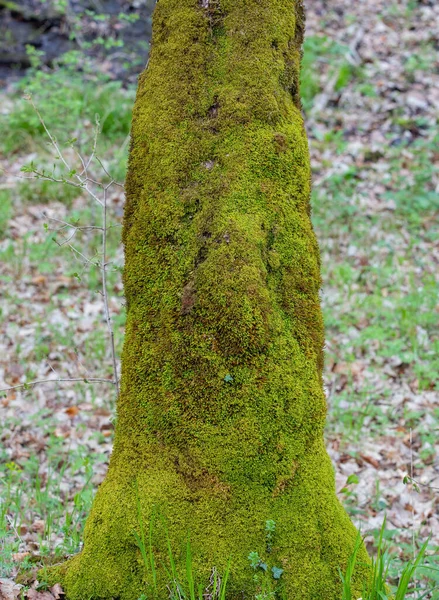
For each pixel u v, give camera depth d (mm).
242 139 2584
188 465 2549
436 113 7934
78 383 4379
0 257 5602
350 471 3717
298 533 2535
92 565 2576
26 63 9234
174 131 2592
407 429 4008
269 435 2543
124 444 2615
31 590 2607
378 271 5508
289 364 2572
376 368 4562
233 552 2516
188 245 2570
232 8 2615
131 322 2623
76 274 3035
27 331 4855
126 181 2652
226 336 2539
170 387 2566
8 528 3061
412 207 6375
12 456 3738
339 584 2535
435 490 3600
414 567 2520
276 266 2588
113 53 9367
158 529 2535
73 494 3514
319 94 8328
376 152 7203
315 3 10516
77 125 7207
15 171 6750
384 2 10531
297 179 2629
